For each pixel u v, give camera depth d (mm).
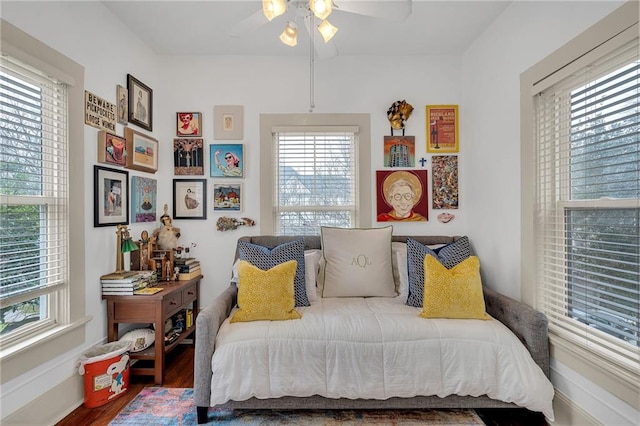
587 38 1505
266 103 2789
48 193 1743
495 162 2299
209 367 1664
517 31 2033
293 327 1748
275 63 2789
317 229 2848
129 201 2398
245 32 1771
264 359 1657
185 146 2781
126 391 2006
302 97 2789
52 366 1688
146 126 2586
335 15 2221
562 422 1643
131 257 2410
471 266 1934
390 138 2797
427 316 1845
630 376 1318
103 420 1729
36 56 1606
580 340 1582
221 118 2783
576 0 1567
